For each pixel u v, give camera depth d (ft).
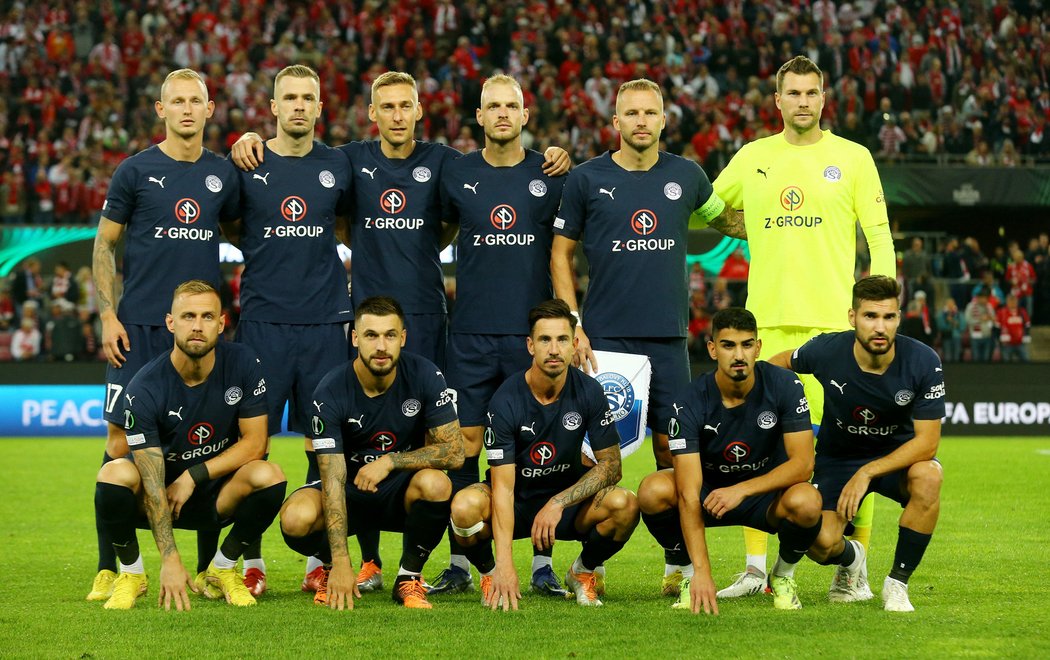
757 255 19.17
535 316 16.08
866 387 16.26
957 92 67.92
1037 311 56.59
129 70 66.03
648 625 14.57
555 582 17.46
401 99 19.07
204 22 68.23
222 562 16.84
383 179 19.47
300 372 19.15
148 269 18.49
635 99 18.25
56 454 41.88
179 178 18.60
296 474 35.81
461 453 16.99
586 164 18.93
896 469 15.97
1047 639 13.70
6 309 52.54
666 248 18.49
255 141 19.19
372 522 17.43
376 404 16.67
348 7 71.36
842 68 68.64
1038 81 69.97
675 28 71.41
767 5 72.54
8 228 53.06
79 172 56.49
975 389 51.26
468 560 17.81
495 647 13.38
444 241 20.76
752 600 16.74
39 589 17.85
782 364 17.28
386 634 14.10
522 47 68.49
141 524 17.03
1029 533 23.61
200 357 16.07
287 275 19.08
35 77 63.87
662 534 17.01
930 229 63.87
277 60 66.33
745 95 68.03
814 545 16.01
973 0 72.02
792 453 16.10
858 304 15.71
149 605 16.31
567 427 16.66
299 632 14.23
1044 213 63.16
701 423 16.19
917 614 15.29
